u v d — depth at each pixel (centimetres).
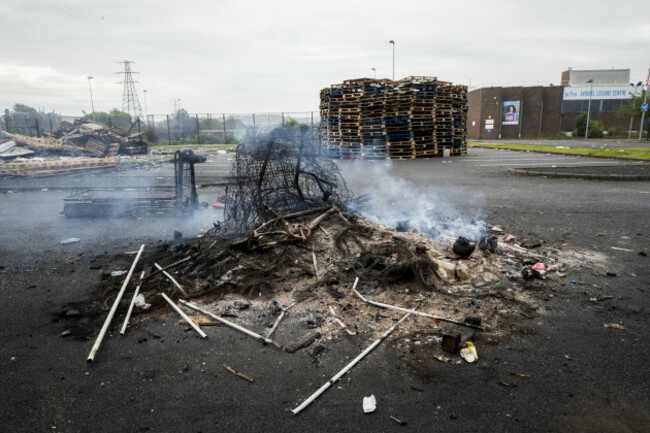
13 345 356
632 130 5522
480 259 522
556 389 291
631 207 878
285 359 331
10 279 506
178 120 4544
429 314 399
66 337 369
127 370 319
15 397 288
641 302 427
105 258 579
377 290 450
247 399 284
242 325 385
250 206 625
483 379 303
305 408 274
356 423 259
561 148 2739
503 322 388
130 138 2802
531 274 486
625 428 253
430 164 1892
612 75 6116
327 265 497
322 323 385
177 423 262
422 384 298
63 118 6112
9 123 3938
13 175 1522
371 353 337
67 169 1639
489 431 252
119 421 264
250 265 500
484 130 5634
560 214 828
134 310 416
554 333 368
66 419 267
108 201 828
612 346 345
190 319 395
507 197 1027
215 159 2359
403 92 2066
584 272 512
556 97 5488
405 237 574
